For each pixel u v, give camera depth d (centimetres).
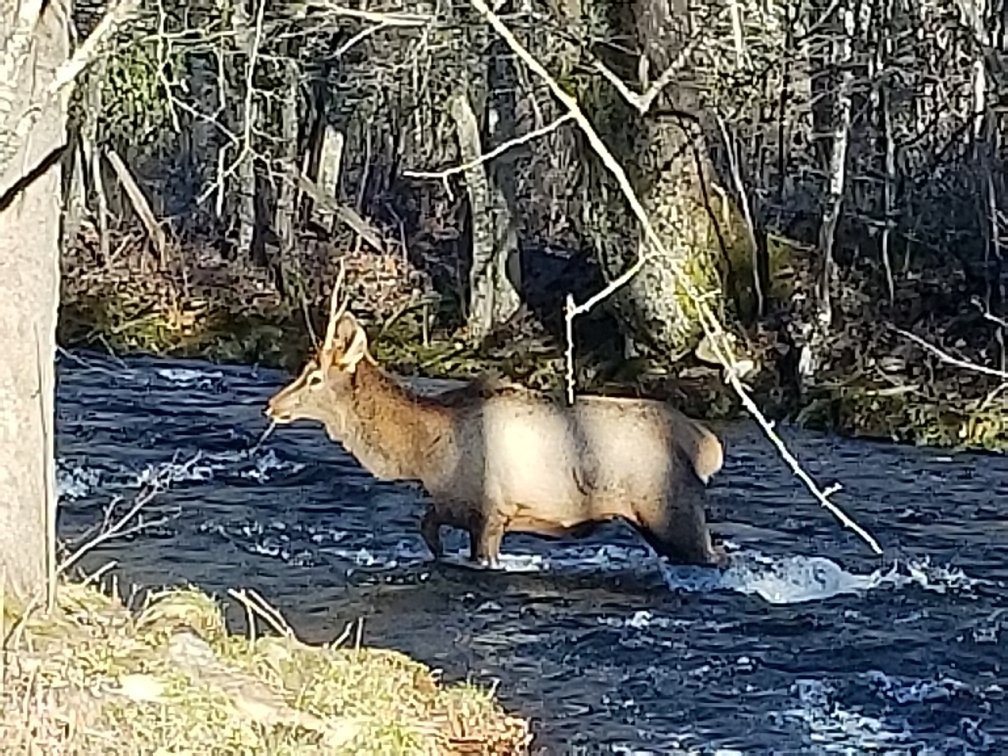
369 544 1352
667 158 2275
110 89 1766
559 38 1878
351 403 1244
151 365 2586
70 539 1334
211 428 1961
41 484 795
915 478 1770
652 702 972
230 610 1111
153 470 1670
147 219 3081
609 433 1238
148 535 1361
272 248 3294
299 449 1814
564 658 1055
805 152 2958
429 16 626
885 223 2594
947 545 1437
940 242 2741
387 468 1262
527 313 2784
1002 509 1605
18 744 650
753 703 978
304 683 823
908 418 2053
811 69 2628
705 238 2317
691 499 1247
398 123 3331
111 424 1978
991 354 2303
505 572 1266
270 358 2675
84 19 1343
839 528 1494
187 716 718
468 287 2959
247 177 3231
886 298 2539
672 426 1247
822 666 1058
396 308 2944
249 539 1359
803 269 2627
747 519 1524
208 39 1355
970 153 2762
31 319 786
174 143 3394
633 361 2320
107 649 770
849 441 2020
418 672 920
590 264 2925
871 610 1201
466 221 3097
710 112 2247
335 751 735
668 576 1266
